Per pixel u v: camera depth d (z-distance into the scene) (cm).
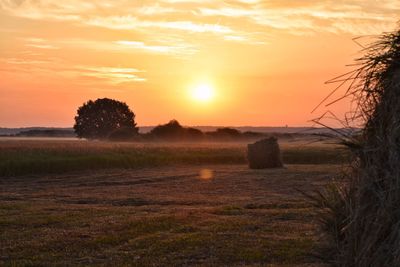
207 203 2062
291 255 1136
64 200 2200
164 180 3150
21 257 1170
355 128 633
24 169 3581
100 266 1083
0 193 2478
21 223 1563
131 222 1549
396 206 557
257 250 1194
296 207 1881
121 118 13025
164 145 7269
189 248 1227
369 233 583
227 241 1288
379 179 583
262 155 4094
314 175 3297
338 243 650
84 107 13012
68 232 1422
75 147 5656
